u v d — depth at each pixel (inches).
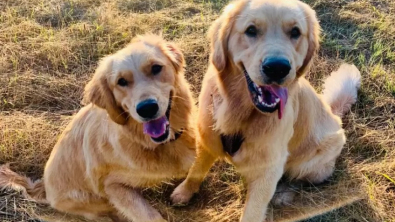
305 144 41.0
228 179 43.4
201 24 58.9
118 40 57.1
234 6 33.6
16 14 61.1
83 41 56.0
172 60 35.2
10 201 40.0
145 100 31.5
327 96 48.8
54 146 42.5
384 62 54.4
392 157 43.9
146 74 33.1
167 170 37.3
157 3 63.8
